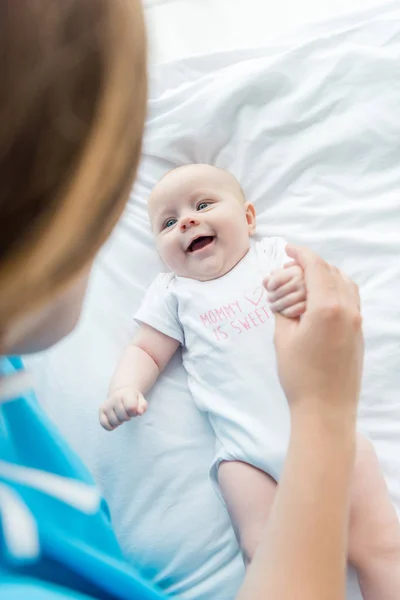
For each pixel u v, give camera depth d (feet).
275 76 3.36
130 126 0.76
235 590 2.45
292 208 3.23
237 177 3.39
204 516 2.60
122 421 2.69
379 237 2.99
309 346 1.42
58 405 2.84
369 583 2.22
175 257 3.11
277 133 3.35
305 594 1.20
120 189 0.79
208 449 2.75
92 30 0.70
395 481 2.49
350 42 3.37
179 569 2.54
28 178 0.68
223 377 2.73
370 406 2.64
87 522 1.33
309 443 1.36
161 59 3.88
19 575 1.03
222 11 4.35
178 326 3.02
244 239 3.11
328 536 1.27
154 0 4.46
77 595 1.02
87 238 0.76
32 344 1.10
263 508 2.40
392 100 3.18
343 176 3.21
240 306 2.87
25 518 1.08
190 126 3.41
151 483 2.69
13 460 1.32
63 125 0.68
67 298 1.02
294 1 4.25
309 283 1.59
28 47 0.66
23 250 0.71
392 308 2.79
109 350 3.04
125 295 3.22
